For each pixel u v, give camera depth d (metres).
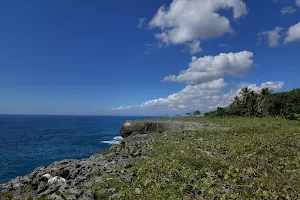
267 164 12.19
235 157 14.38
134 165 14.59
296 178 9.84
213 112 76.25
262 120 45.44
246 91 75.38
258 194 8.50
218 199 8.51
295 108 55.38
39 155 44.09
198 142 21.52
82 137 76.31
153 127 50.06
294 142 17.41
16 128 116.94
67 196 10.14
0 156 42.66
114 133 92.75
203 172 11.26
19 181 16.20
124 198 9.28
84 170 15.77
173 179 10.70
